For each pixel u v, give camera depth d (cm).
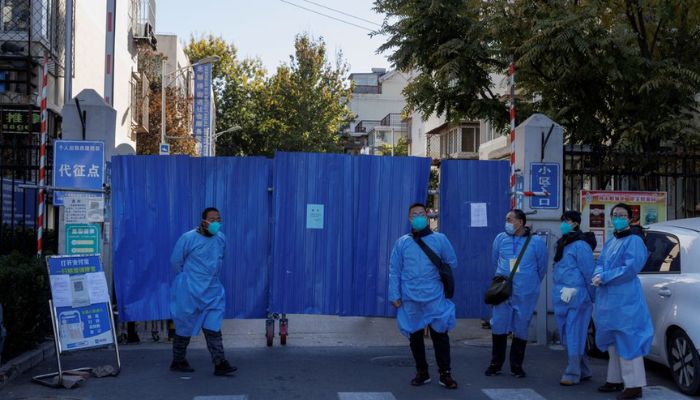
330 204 941
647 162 1052
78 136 942
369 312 940
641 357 675
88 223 930
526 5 1208
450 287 724
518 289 760
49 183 1036
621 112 1242
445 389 718
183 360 780
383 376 771
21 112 1428
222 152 5525
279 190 934
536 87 1328
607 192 1019
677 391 706
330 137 4653
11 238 1038
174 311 768
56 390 704
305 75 4584
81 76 1777
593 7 1159
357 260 941
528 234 775
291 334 1027
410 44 1313
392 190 949
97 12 1931
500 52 1259
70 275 755
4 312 773
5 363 766
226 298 930
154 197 934
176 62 3978
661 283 734
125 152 1086
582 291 736
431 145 4412
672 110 1217
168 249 934
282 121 4625
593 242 751
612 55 1148
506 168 1000
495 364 777
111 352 884
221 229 936
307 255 934
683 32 1277
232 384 729
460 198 988
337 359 857
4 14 1481
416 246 725
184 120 3556
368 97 8138
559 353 909
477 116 1392
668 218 1248
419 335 728
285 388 716
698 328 664
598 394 703
